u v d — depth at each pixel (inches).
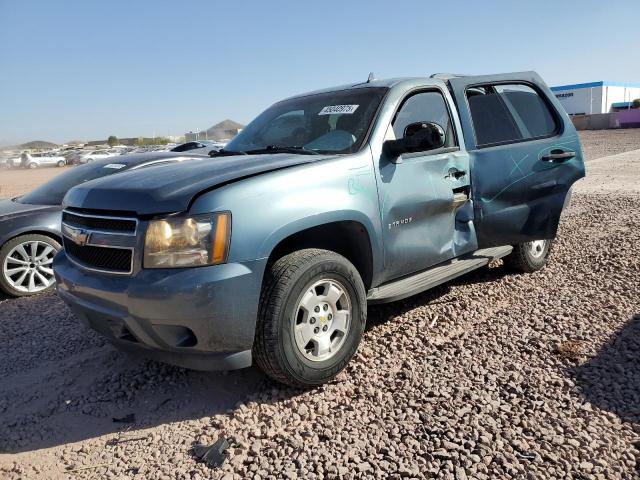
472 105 182.9
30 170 1722.4
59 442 121.4
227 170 131.8
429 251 161.6
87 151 1977.1
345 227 143.7
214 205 118.6
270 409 127.4
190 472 107.0
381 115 155.6
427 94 171.6
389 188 148.7
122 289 119.4
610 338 153.2
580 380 131.2
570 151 196.4
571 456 103.3
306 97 189.6
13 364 165.5
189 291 114.4
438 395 127.8
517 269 216.1
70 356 168.4
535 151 186.5
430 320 175.0
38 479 108.3
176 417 128.6
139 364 157.5
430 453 106.9
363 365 145.6
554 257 242.7
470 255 188.5
